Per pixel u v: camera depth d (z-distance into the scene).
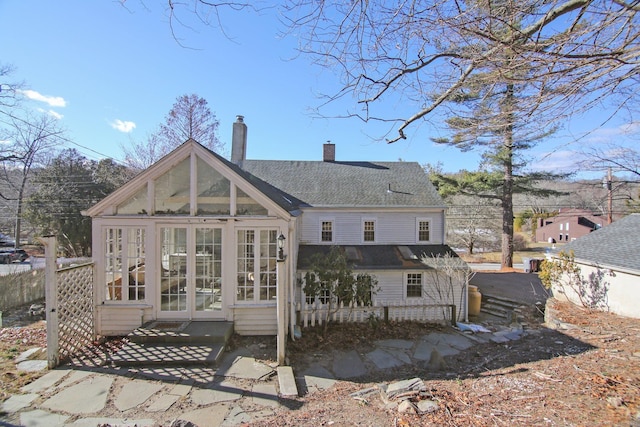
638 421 3.59
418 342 8.12
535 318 11.74
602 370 5.29
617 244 11.65
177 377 6.04
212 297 8.27
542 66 3.34
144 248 8.30
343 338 8.34
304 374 6.31
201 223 8.16
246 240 8.30
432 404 4.45
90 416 4.79
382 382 5.92
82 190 30.48
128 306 8.03
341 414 4.53
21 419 4.69
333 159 19.36
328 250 14.81
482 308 14.33
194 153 8.13
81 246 30.72
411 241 15.85
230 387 5.70
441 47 4.12
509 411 4.14
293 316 8.27
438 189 24.58
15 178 31.28
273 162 18.62
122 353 6.75
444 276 13.57
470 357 7.09
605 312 10.16
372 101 5.34
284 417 4.65
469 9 3.13
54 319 6.43
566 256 12.42
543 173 20.89
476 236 36.41
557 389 4.71
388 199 16.12
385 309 9.66
